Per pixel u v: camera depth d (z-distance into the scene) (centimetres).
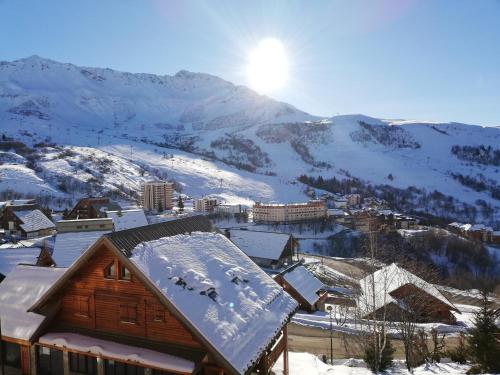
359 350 3516
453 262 9975
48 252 4150
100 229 5350
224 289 1997
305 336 3966
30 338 2020
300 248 11250
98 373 1972
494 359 2539
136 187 18825
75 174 17575
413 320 3688
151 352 1833
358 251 10675
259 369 2053
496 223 19300
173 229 2278
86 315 2031
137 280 1903
